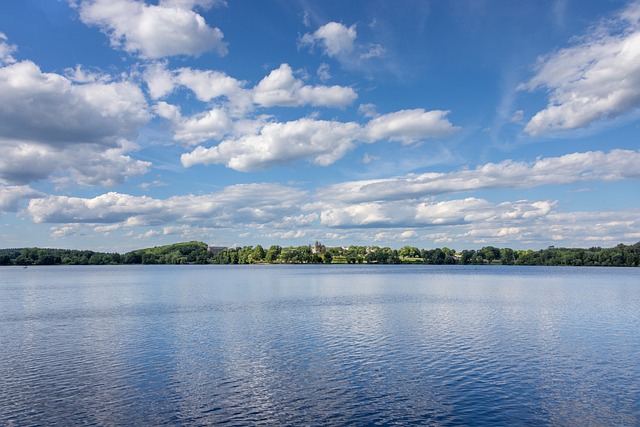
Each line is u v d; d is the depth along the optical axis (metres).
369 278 183.62
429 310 75.38
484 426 27.27
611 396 32.09
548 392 32.84
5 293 112.00
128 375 36.84
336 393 32.69
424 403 30.77
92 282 159.62
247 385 34.34
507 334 53.16
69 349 45.97
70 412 29.23
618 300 91.50
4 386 34.16
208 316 68.44
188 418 28.31
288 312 72.88
